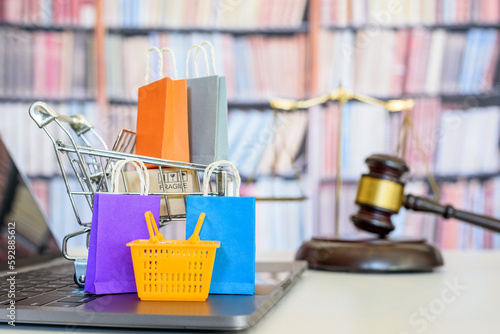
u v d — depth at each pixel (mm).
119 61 2865
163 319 498
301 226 2811
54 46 2887
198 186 724
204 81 746
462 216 1143
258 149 2805
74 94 2887
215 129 732
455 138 2754
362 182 1103
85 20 2875
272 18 2814
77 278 658
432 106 2762
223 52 2818
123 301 572
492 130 2742
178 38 2834
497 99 2742
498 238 2742
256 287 692
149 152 728
